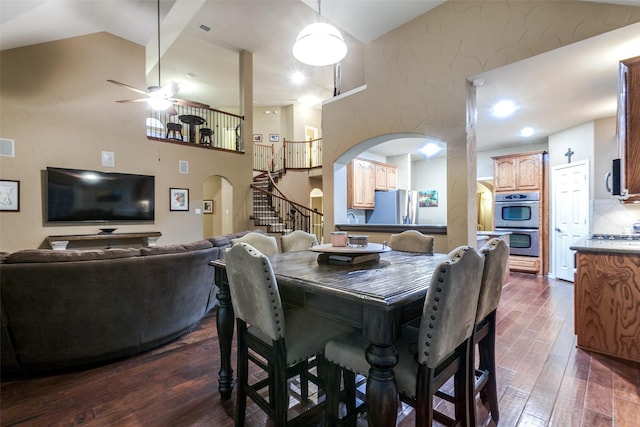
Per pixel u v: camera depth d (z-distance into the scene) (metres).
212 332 3.02
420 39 3.46
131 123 5.68
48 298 2.09
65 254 2.15
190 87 8.98
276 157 10.50
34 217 4.72
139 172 5.77
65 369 2.28
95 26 5.06
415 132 3.51
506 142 5.73
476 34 3.02
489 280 1.54
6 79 4.50
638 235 3.35
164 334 2.65
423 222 7.51
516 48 2.76
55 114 4.89
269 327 1.41
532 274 5.47
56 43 4.89
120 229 5.57
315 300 1.45
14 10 3.56
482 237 4.30
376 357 1.15
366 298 1.14
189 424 1.70
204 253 2.83
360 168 6.05
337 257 1.97
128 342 2.42
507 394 1.96
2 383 2.10
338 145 4.40
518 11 2.75
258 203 8.69
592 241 3.08
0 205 4.44
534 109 4.00
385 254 2.36
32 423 1.70
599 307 2.52
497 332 2.94
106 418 1.74
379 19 3.52
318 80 8.45
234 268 1.55
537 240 5.40
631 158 2.30
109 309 2.29
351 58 5.15
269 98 9.84
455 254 1.25
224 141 10.89
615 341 2.45
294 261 2.01
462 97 3.14
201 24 5.82
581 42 2.44
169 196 6.17
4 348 2.08
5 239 4.49
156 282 2.48
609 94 3.48
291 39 6.39
